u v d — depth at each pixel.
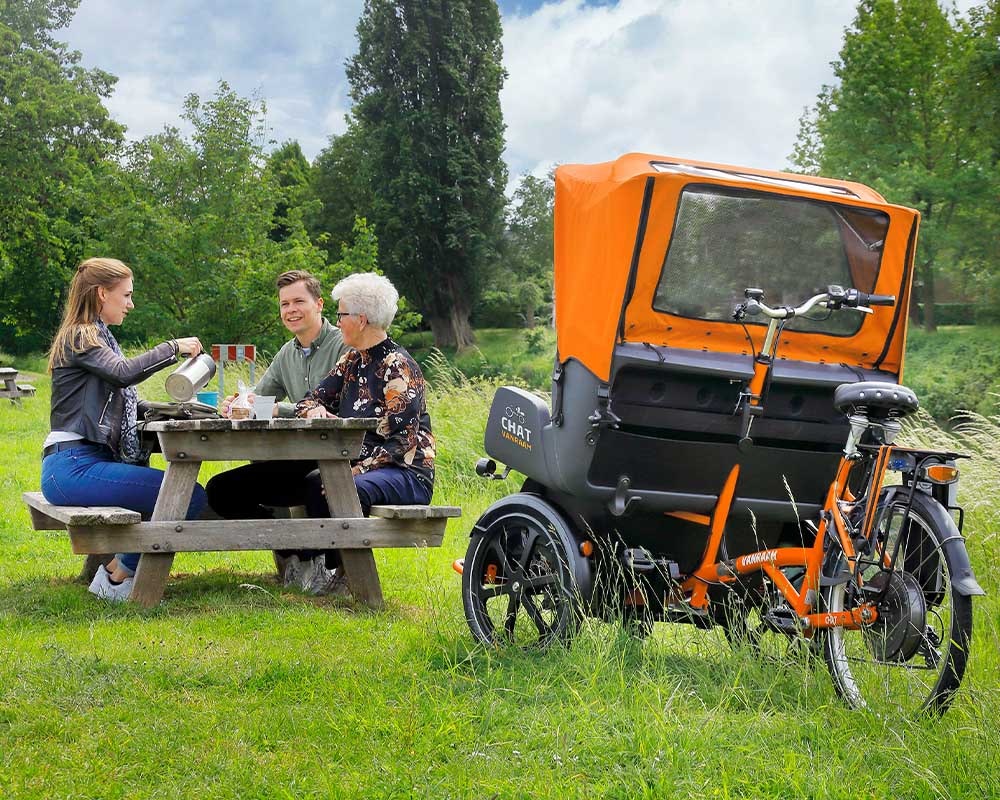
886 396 3.72
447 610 4.92
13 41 41.16
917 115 45.34
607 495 4.11
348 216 64.31
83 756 3.09
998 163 41.00
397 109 56.94
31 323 49.78
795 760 3.10
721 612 4.33
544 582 4.28
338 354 6.36
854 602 3.70
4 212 41.41
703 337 4.06
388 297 5.62
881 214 4.10
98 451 5.47
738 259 4.04
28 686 3.65
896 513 3.61
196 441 5.15
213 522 5.14
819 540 3.86
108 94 47.00
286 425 5.13
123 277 5.59
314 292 6.37
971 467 7.88
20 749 3.12
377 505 5.47
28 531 7.25
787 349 4.16
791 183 4.20
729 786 2.97
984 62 37.28
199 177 30.77
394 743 3.22
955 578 3.35
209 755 3.11
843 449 4.21
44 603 5.18
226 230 30.55
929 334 42.59
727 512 4.19
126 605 5.10
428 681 3.83
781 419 4.15
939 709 3.41
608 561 4.28
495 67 58.34
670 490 4.14
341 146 65.06
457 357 59.50
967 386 37.97
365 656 4.22
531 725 3.37
